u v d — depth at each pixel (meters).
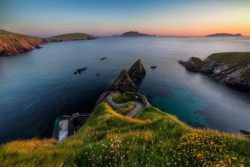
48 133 33.25
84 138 8.00
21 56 154.62
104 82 72.00
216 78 81.00
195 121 40.34
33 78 76.50
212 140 5.46
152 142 5.70
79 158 4.73
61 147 6.23
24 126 35.72
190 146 5.09
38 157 4.79
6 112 42.09
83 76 82.81
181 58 145.25
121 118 14.63
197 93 59.50
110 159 4.61
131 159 4.42
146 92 60.28
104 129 12.12
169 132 7.09
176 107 47.94
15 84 66.38
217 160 4.22
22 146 6.57
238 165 3.95
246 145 5.12
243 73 69.56
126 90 60.44
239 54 83.06
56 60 130.88
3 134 32.66
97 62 124.69
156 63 121.12
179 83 72.00
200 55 163.62
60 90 60.66
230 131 36.28
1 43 161.88
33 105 46.94
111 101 46.19
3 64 110.50
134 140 5.89
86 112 43.31
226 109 46.69
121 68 103.88
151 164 4.15
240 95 57.56
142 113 25.61
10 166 4.38
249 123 39.47
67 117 38.53
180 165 4.21
